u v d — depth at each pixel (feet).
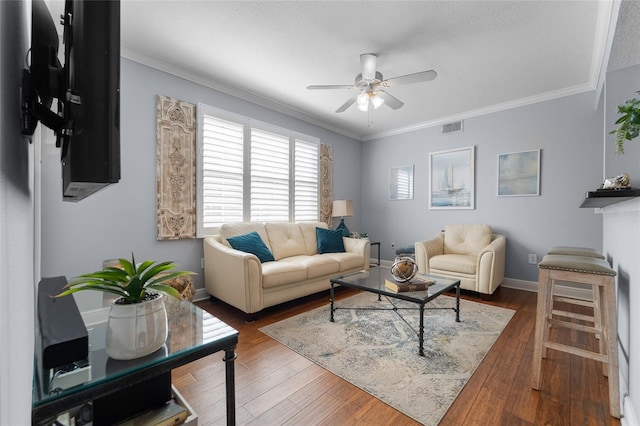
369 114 14.38
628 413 4.46
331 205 16.42
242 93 11.91
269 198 13.16
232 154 11.71
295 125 14.35
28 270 2.26
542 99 11.91
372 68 8.36
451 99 12.41
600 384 5.60
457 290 8.77
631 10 5.09
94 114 2.09
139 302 2.97
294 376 5.93
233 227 11.05
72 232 8.11
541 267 5.42
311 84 11.25
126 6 7.00
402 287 7.47
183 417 3.54
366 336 7.75
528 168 12.32
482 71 9.98
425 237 15.60
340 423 4.63
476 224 13.33
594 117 10.91
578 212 11.28
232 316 9.25
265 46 8.66
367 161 18.29
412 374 5.96
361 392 5.41
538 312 5.47
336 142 16.78
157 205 9.70
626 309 5.19
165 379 3.65
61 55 6.98
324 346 7.21
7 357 1.25
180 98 10.25
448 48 8.63
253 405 5.06
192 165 10.55
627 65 6.78
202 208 10.82
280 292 9.67
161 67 9.68
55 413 2.41
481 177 13.61
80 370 2.72
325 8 7.06
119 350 2.83
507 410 4.90
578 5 6.79
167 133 9.89
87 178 2.08
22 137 2.03
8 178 1.44
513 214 12.73
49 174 7.73
